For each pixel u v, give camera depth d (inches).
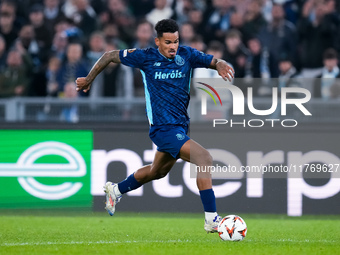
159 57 808.3
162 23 787.4
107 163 1259.8
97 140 1262.3
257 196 1240.8
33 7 1812.3
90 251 709.9
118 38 1742.1
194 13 1737.2
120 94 1541.6
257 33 1701.5
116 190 904.9
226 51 1608.0
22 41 1733.5
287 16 1766.7
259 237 903.7
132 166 1256.2
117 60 823.1
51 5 1814.7
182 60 810.8
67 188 1259.8
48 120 1330.0
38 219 1151.0
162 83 806.5
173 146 793.6
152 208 1251.2
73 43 1635.1
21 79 1637.6
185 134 810.8
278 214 1232.8
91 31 1753.2
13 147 1263.5
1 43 1727.4
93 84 1545.3
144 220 1148.5
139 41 1659.7
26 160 1262.3
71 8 1833.2
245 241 826.2
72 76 1603.1
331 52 1578.5
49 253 695.7
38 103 1342.3
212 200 792.9
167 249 724.0
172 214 1243.2
